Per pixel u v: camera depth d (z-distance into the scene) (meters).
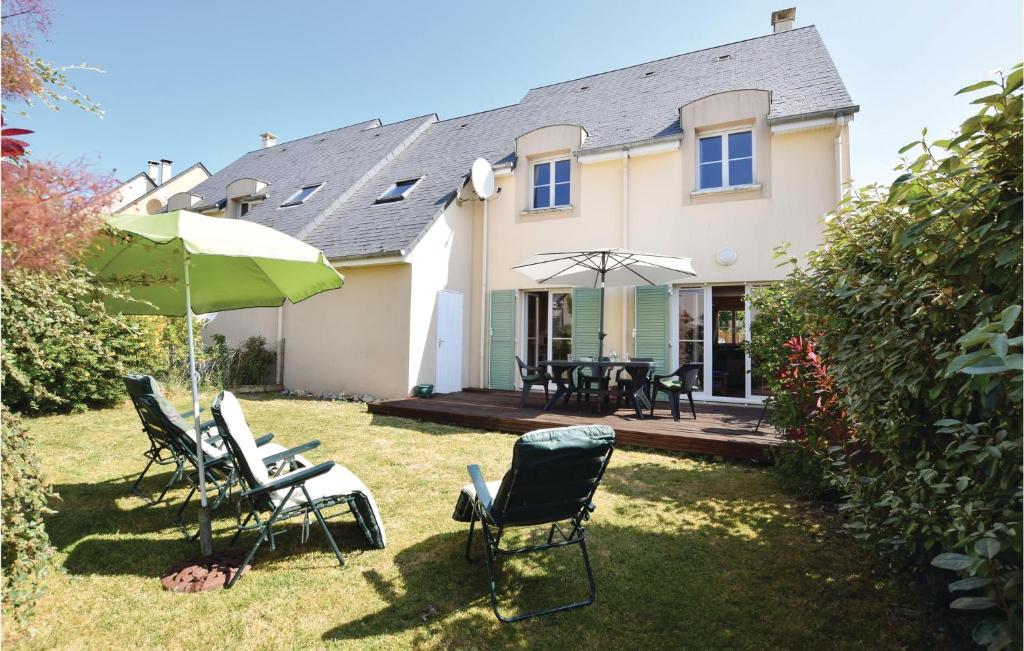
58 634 2.42
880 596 2.79
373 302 9.88
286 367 11.00
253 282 4.52
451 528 3.74
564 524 3.79
